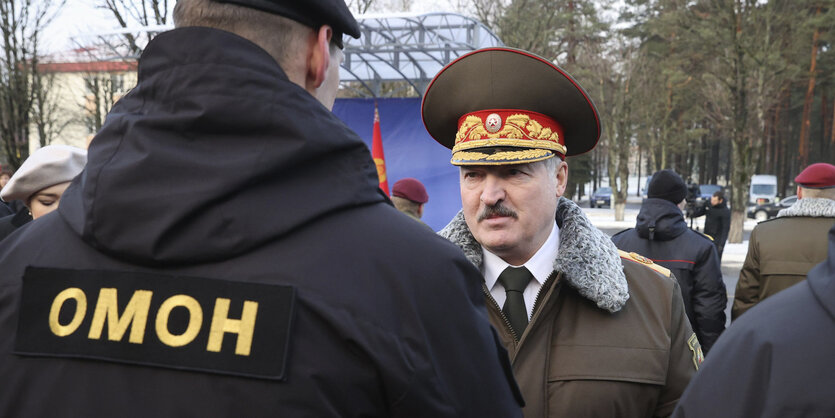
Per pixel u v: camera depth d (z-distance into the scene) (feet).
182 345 2.77
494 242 5.85
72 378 2.85
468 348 3.05
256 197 2.86
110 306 2.89
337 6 3.33
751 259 13.60
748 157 63.72
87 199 2.93
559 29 75.92
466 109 5.93
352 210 3.09
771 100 67.62
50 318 2.96
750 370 3.03
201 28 3.03
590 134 6.12
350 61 30.83
